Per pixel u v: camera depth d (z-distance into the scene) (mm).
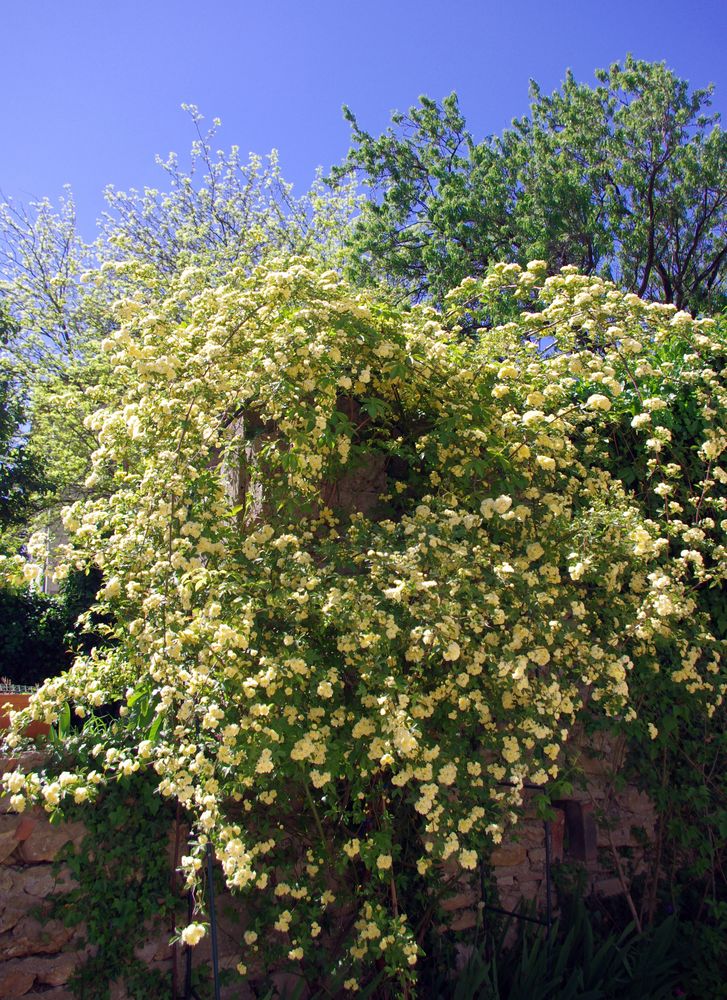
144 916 3035
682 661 3572
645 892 4160
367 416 4016
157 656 2742
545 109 13859
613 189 13156
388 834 3041
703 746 4098
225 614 2904
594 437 4016
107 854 3016
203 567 3139
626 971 3629
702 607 4129
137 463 3459
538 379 3705
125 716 3180
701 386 3828
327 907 3340
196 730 2840
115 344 3277
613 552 3447
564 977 3553
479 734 3264
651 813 4320
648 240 12945
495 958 3562
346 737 2994
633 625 3385
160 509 2951
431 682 3184
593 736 4125
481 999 3301
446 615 2859
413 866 3455
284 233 12984
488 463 3510
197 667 2771
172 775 2682
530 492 3555
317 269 3900
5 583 3000
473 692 3096
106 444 3494
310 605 2990
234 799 2936
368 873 3363
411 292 13234
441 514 3309
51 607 8945
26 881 2934
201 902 2789
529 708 3109
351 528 3363
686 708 3939
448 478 3662
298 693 2900
